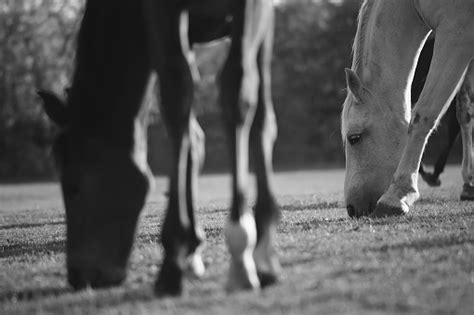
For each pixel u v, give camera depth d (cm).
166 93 605
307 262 732
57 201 2728
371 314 544
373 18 1202
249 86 605
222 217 1390
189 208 684
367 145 1180
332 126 5884
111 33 702
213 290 631
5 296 700
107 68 703
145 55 702
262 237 637
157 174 5103
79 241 683
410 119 1159
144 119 729
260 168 649
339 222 1107
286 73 6294
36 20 5200
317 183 3102
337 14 6200
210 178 4309
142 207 698
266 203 642
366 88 1198
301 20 6662
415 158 1135
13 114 5203
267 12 654
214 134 5594
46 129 5053
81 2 5038
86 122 704
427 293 594
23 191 3738
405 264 696
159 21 606
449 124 1788
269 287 625
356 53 1221
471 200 1498
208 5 643
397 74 1191
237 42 604
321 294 594
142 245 976
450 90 1123
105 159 691
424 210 1239
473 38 1108
